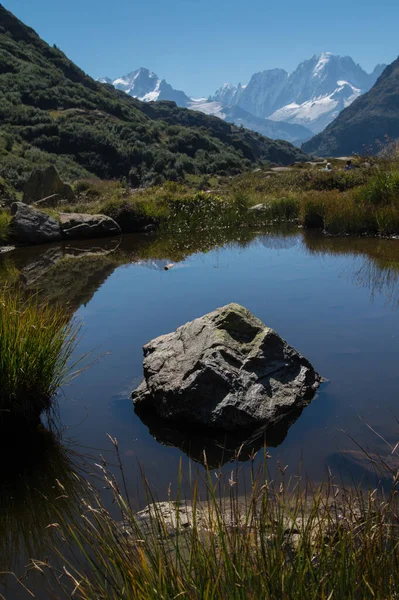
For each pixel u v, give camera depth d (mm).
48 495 3213
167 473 3377
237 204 17875
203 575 1902
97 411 4359
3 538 2824
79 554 2611
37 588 2420
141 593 1864
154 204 16938
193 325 4824
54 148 61750
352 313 6348
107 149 63875
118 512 2936
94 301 7660
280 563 1890
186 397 4121
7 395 4137
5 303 4684
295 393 4273
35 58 89000
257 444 3727
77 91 81625
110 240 14406
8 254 12305
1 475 3482
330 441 3604
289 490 2982
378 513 2102
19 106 69188
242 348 4484
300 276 8602
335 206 14094
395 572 1849
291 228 15516
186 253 11938
